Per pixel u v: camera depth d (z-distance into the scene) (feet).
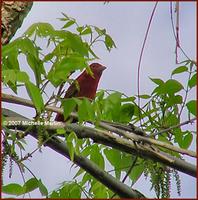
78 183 28.32
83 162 26.30
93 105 23.31
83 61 23.62
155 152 25.36
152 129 27.84
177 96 26.99
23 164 24.16
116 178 28.02
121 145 25.49
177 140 27.78
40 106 22.50
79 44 24.77
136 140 25.39
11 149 23.65
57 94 24.22
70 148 23.56
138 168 28.37
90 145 28.60
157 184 25.98
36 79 24.16
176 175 25.71
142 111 27.37
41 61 24.32
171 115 27.68
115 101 24.07
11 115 24.91
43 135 24.95
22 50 23.88
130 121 27.20
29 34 24.53
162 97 27.22
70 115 25.04
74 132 24.61
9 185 23.73
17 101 24.20
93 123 24.85
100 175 26.53
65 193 27.27
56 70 23.54
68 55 24.63
